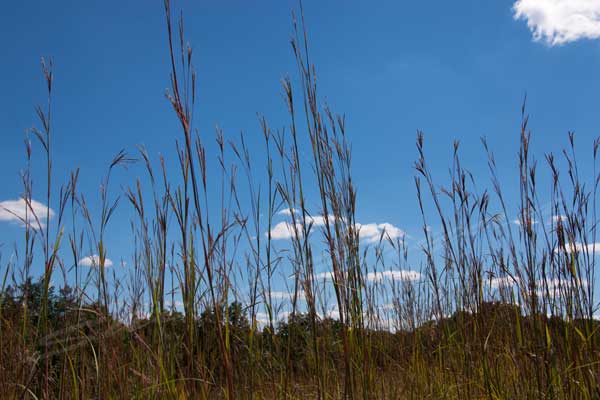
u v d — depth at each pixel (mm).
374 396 3361
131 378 3154
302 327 3562
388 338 4500
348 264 3096
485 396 3680
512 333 3660
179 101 2252
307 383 3484
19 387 2844
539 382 3264
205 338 2990
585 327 3314
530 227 3369
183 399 2701
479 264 3689
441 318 4168
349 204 3104
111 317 3395
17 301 3318
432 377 4230
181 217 2424
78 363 3197
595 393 3115
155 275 2885
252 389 2934
